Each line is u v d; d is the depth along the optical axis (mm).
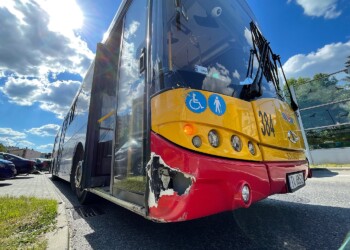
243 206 1707
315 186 5035
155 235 2543
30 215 3262
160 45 1915
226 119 1846
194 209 1450
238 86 2266
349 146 10938
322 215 2930
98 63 3783
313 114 12133
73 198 5148
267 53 3121
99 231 2775
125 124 2400
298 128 3072
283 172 2291
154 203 1571
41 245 2178
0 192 6336
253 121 2139
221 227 2664
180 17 2023
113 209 3918
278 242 2195
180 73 1846
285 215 3008
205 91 1812
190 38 2170
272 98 2664
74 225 3045
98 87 3789
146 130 1838
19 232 2594
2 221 2979
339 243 2109
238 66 2539
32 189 7145
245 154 1890
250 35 3090
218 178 1580
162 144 1605
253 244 2180
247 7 3451
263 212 3180
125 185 2170
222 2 2812
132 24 2713
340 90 11359
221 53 2412
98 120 3744
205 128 1679
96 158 3611
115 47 3482
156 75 1827
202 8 2463
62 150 7047
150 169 1639
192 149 1540
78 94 5426
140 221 3109
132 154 2119
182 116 1601
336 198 3795
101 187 3322
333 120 11469
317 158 11633
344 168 8391
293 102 3229
